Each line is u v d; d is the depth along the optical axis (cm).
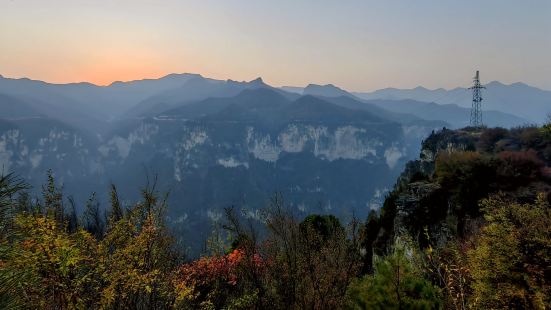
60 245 612
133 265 729
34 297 576
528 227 825
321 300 899
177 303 800
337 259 1009
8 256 535
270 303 901
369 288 761
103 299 669
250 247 948
